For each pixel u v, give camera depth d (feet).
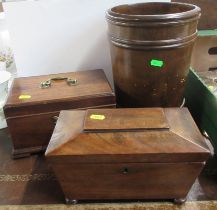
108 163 2.95
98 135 3.03
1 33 5.81
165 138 2.97
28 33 4.82
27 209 3.37
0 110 4.76
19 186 3.72
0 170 4.03
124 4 4.45
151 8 4.48
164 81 3.75
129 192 3.25
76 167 2.99
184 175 3.04
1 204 3.45
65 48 5.03
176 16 3.29
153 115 3.29
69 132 3.12
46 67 5.16
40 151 4.29
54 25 4.80
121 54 3.75
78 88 4.17
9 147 4.53
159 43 3.42
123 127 3.09
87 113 3.39
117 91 4.31
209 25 5.42
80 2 4.66
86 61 5.20
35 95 4.04
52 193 3.58
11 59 5.95
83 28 4.89
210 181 3.65
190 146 2.89
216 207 3.28
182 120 3.26
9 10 4.59
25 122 4.00
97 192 3.27
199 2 5.18
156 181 3.11
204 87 4.20
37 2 4.58
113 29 3.69
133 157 2.88
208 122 4.16
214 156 4.07
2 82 4.65
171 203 3.34
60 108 3.96
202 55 5.02
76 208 3.34
